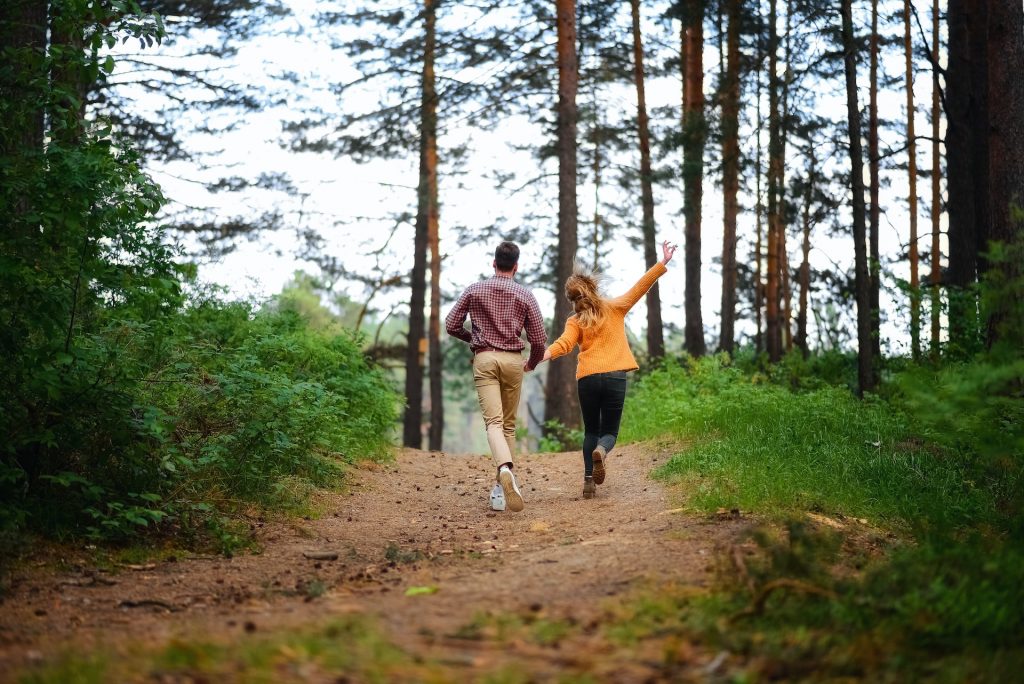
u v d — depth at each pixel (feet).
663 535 17.81
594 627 11.78
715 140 63.16
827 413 31.78
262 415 23.50
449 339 118.42
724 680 9.67
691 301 68.59
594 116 64.28
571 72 63.57
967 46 44.27
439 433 92.12
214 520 20.02
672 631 11.50
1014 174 30.12
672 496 22.84
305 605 14.06
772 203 68.74
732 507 19.83
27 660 11.03
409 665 10.05
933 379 22.36
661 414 39.65
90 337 21.03
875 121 71.10
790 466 23.90
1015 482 22.99
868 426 30.27
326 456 30.22
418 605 13.46
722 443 28.48
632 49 75.66
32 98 19.34
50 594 15.17
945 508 21.03
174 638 11.72
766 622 11.78
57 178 17.97
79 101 19.62
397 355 86.84
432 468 36.01
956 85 44.24
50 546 17.81
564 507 23.98
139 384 21.49
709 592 13.23
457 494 28.40
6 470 17.78
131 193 19.21
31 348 19.21
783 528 17.69
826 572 13.55
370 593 14.83
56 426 19.47
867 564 15.60
